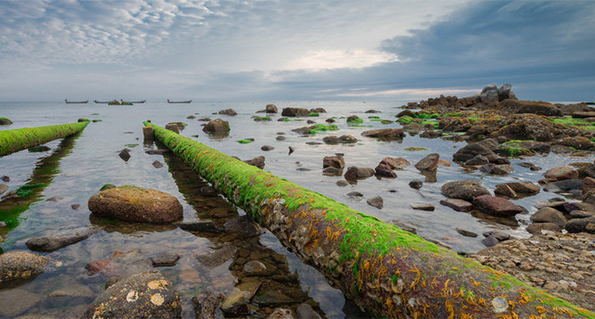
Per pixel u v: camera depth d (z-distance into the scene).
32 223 3.98
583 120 20.77
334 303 2.46
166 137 10.30
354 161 8.82
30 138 8.90
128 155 8.84
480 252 3.33
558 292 2.57
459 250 3.44
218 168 5.33
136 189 4.50
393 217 4.41
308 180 6.52
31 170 7.10
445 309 1.78
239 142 12.59
